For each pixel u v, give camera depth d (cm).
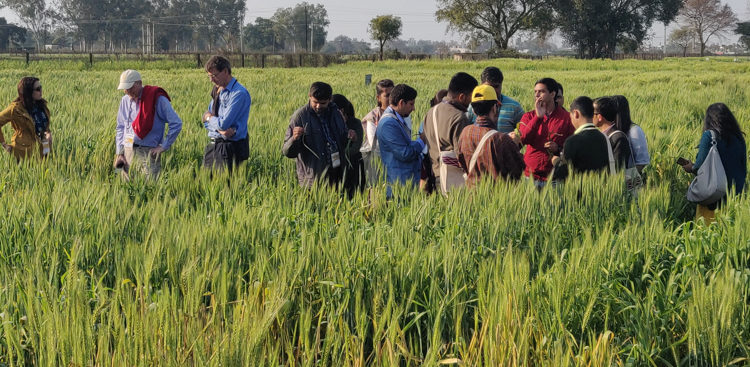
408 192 659
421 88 2634
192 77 3322
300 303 402
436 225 552
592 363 344
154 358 315
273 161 934
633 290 442
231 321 363
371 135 749
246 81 3034
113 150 949
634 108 1680
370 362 382
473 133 629
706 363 370
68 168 801
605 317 410
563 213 596
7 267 441
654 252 497
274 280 401
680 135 1106
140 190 705
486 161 620
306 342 349
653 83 2925
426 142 717
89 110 1451
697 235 509
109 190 654
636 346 379
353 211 642
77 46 17988
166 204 585
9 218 530
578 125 655
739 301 401
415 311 399
